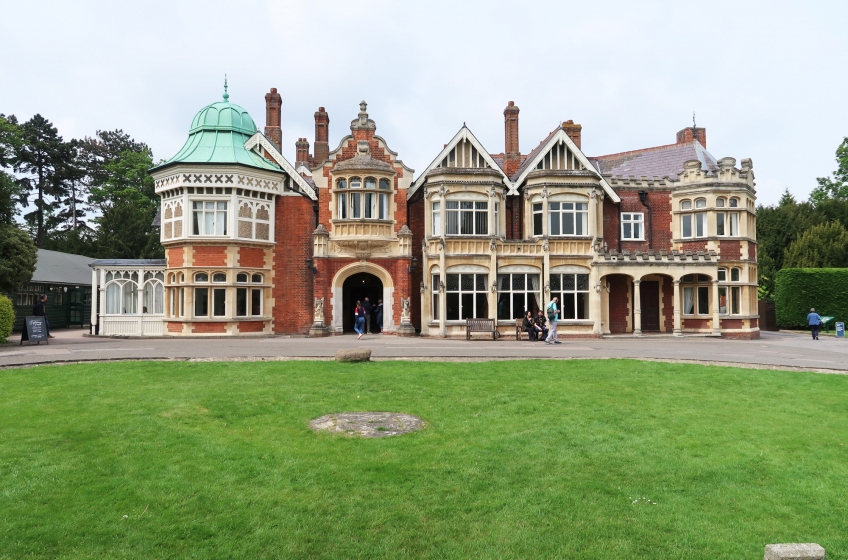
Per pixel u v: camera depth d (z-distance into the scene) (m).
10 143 49.25
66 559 5.62
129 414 10.31
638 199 31.44
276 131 32.34
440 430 9.85
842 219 48.59
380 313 29.55
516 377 14.21
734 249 30.47
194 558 5.68
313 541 6.05
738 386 13.53
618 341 26.09
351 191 28.38
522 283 28.48
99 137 65.81
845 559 5.84
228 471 7.81
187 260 26.88
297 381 13.16
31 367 14.80
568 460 8.46
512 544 6.03
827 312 36.75
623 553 5.91
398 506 6.86
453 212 28.30
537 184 28.95
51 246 53.19
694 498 7.26
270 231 28.64
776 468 8.29
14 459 8.08
